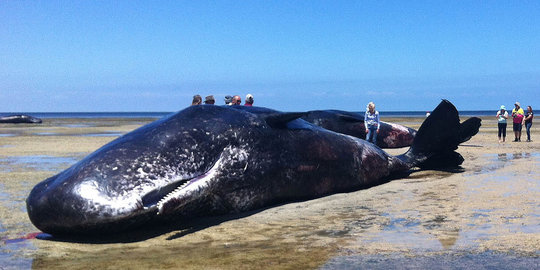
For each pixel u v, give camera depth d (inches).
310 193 275.6
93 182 195.0
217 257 161.2
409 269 140.1
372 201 258.1
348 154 299.3
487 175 334.0
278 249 168.7
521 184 289.4
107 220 189.9
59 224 193.6
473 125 371.9
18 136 929.5
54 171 388.5
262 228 204.7
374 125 536.7
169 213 207.5
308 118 595.8
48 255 169.6
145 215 199.9
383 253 157.8
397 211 227.1
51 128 1368.1
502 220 198.7
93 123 1929.1
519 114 701.3
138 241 189.3
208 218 231.3
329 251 163.2
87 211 188.4
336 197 277.0
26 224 216.1
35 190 203.5
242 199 241.6
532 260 144.4
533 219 198.5
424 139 369.4
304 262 151.3
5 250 176.2
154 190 206.7
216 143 236.4
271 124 265.6
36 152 565.3
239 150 242.5
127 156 210.2
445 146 370.3
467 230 184.9
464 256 150.9
